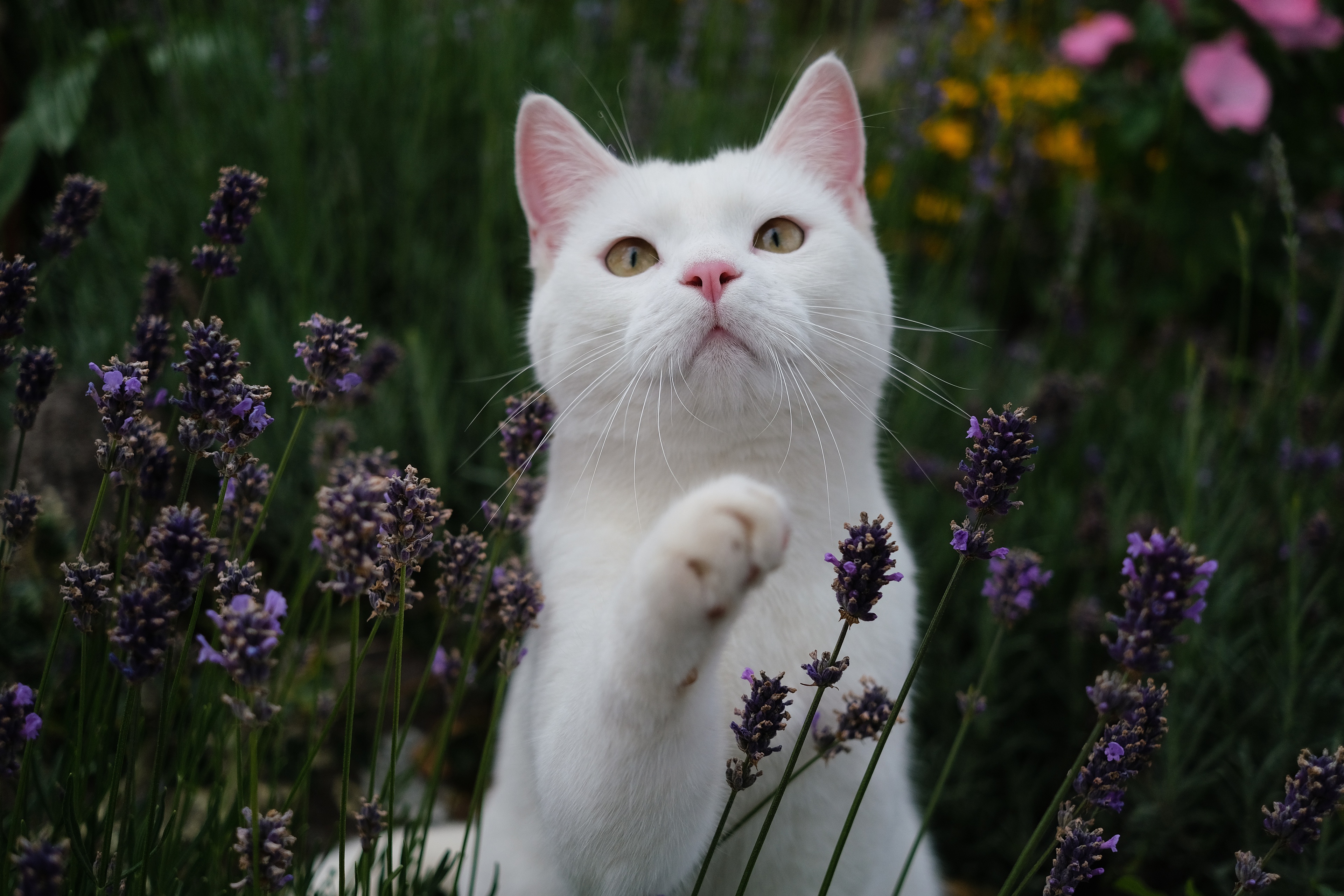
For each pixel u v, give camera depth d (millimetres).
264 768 650
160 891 487
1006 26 896
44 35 798
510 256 806
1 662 625
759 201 567
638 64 779
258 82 817
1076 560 705
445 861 536
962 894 659
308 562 601
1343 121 809
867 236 604
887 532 458
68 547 655
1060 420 742
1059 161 1016
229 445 468
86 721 514
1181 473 717
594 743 479
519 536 677
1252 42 943
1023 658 699
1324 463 681
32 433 678
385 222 814
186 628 565
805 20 1267
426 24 852
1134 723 477
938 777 668
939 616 464
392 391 738
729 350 535
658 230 563
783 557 442
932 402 777
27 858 419
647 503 553
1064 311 869
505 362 746
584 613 521
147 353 514
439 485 706
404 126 828
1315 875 585
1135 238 1076
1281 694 632
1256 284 961
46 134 791
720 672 519
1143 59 976
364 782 667
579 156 596
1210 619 652
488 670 701
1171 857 635
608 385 554
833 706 525
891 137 878
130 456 475
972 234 840
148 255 761
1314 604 648
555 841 507
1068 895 479
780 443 550
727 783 507
